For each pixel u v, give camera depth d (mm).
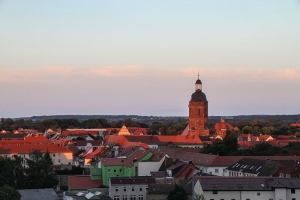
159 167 166125
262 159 166875
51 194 119250
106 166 158875
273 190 114500
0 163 152000
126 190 129875
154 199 122750
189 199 121750
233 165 174875
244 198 113625
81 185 153375
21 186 149875
